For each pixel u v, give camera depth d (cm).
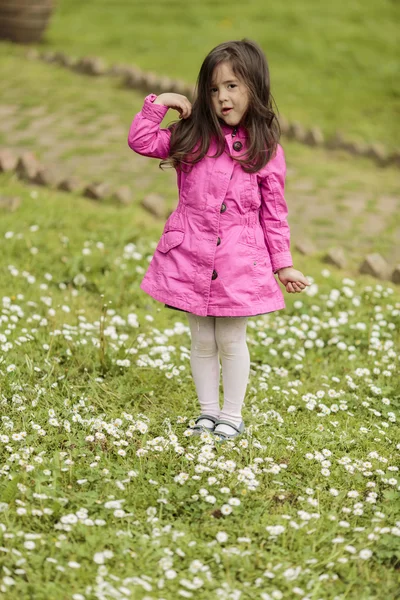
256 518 546
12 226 1132
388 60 2603
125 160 1555
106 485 568
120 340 838
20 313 859
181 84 2006
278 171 632
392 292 1035
